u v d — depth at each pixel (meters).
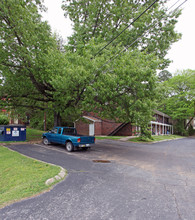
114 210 3.48
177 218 3.21
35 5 12.73
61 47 20.27
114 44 14.80
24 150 10.43
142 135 20.84
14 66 12.77
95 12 15.23
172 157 10.12
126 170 6.73
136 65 9.36
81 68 9.47
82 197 4.08
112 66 10.26
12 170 6.12
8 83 13.73
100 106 11.39
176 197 4.20
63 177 5.58
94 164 7.56
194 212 3.46
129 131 27.58
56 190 4.48
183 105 40.28
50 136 12.53
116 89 10.12
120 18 15.78
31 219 3.09
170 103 42.62
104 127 29.47
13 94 14.41
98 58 9.99
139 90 9.35
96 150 11.79
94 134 27.95
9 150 9.94
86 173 6.13
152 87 9.40
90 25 15.88
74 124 30.19
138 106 10.16
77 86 11.05
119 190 4.59
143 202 3.88
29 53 11.63
